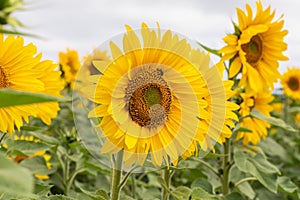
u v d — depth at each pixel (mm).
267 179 1351
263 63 1545
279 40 1533
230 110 1020
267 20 1500
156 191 1693
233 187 1532
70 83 2725
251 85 1443
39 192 1104
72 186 1769
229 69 1415
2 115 995
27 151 1273
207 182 1419
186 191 1146
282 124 1449
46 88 1055
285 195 1813
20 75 1001
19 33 687
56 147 1407
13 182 569
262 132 1673
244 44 1505
